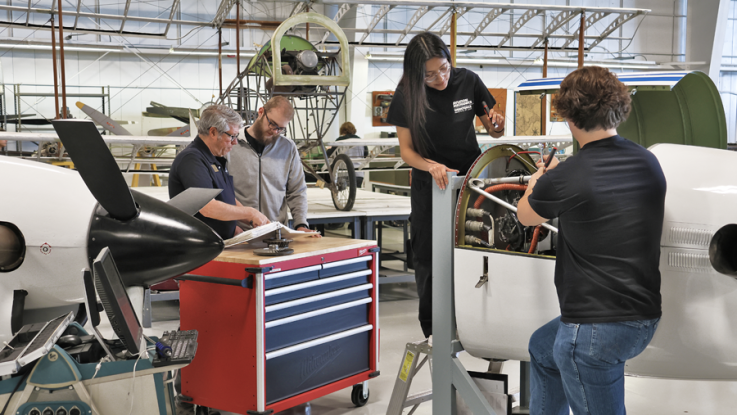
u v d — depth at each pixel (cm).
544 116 891
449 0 809
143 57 1243
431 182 235
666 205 162
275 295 244
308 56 514
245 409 246
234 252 255
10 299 201
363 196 673
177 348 193
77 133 168
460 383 198
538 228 193
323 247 268
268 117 308
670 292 162
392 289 594
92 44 1156
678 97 218
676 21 1642
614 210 136
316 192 769
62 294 210
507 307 184
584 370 142
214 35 1306
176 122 1273
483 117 248
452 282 198
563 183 140
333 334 272
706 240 157
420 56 215
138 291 206
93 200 207
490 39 1498
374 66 1416
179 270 204
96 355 195
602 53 1596
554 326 169
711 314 160
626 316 136
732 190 158
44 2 1170
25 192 199
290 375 255
